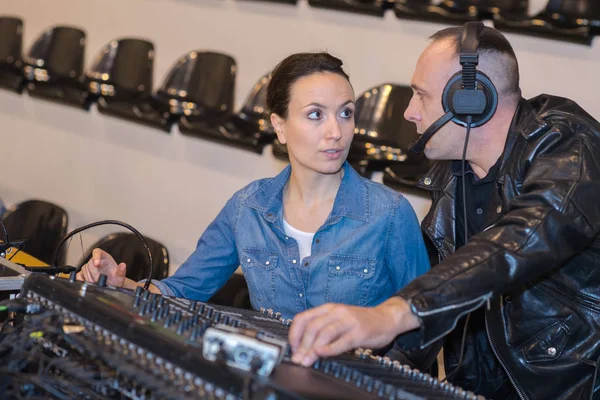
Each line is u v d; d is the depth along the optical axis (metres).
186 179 4.44
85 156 4.88
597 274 1.80
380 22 4.04
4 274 1.84
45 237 3.42
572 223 1.57
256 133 4.09
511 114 1.86
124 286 1.96
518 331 1.86
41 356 1.39
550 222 1.56
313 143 1.86
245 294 2.98
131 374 1.23
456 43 1.84
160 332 1.28
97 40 5.29
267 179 2.05
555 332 1.83
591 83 3.45
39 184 5.14
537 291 1.84
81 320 1.40
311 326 1.37
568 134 1.74
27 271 1.89
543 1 3.75
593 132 1.75
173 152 4.47
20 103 5.21
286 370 1.28
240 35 4.60
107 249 3.04
